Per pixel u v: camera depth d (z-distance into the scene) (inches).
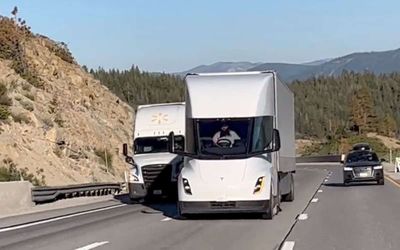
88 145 1883.6
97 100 2223.2
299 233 718.5
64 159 1674.5
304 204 1104.8
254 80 890.1
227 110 869.2
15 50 1932.8
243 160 842.2
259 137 858.8
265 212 846.5
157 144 1261.1
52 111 1827.0
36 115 1721.2
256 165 844.0
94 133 1955.0
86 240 684.7
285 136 1066.7
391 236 687.7
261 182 839.1
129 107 2490.2
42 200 1164.5
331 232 725.9
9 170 1407.5
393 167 2600.9
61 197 1282.0
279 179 975.6
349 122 6092.5
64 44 2287.2
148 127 1278.3
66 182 1557.6
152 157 1227.9
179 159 1217.4
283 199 1163.9
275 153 914.7
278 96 969.5
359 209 994.1
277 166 941.2
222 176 837.2
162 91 5698.8
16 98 1716.3
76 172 1669.5
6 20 2039.9
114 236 713.6
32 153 1557.6
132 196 1223.5
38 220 920.9
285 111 1077.8
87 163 1768.0
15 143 1525.6
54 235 738.2
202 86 886.4
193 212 844.6
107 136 2055.9
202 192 836.0
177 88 5772.6
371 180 1608.0
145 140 1267.2
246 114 864.9
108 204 1220.5
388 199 1169.4
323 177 2181.3
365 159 1646.2
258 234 712.4
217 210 837.8
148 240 674.2
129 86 5570.9
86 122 1958.7
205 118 867.4
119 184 1601.9
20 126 1616.6
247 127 860.0
